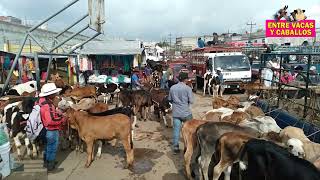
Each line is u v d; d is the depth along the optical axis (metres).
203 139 5.97
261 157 4.62
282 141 6.15
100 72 20.25
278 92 9.62
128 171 7.01
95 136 7.09
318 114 7.34
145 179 6.60
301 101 9.11
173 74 18.55
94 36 14.38
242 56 19.23
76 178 6.65
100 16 12.46
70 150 8.48
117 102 15.43
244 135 5.41
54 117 6.57
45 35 21.25
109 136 7.07
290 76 11.95
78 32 12.84
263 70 12.32
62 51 19.73
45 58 17.03
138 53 19.56
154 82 22.33
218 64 18.97
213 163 6.16
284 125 8.44
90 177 6.70
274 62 13.50
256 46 23.00
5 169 5.67
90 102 11.04
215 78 17.81
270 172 4.45
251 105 9.63
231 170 6.00
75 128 7.46
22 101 8.03
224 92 19.73
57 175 6.79
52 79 15.02
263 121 7.04
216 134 5.94
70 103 9.95
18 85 12.20
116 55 20.20
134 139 9.51
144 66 24.03
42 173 6.50
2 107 8.55
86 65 19.56
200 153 6.18
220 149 5.55
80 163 7.51
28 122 6.71
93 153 7.75
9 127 7.62
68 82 18.02
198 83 22.28
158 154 8.10
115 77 17.94
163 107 11.02
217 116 8.52
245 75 18.48
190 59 26.72
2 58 14.28
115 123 6.99
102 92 15.19
